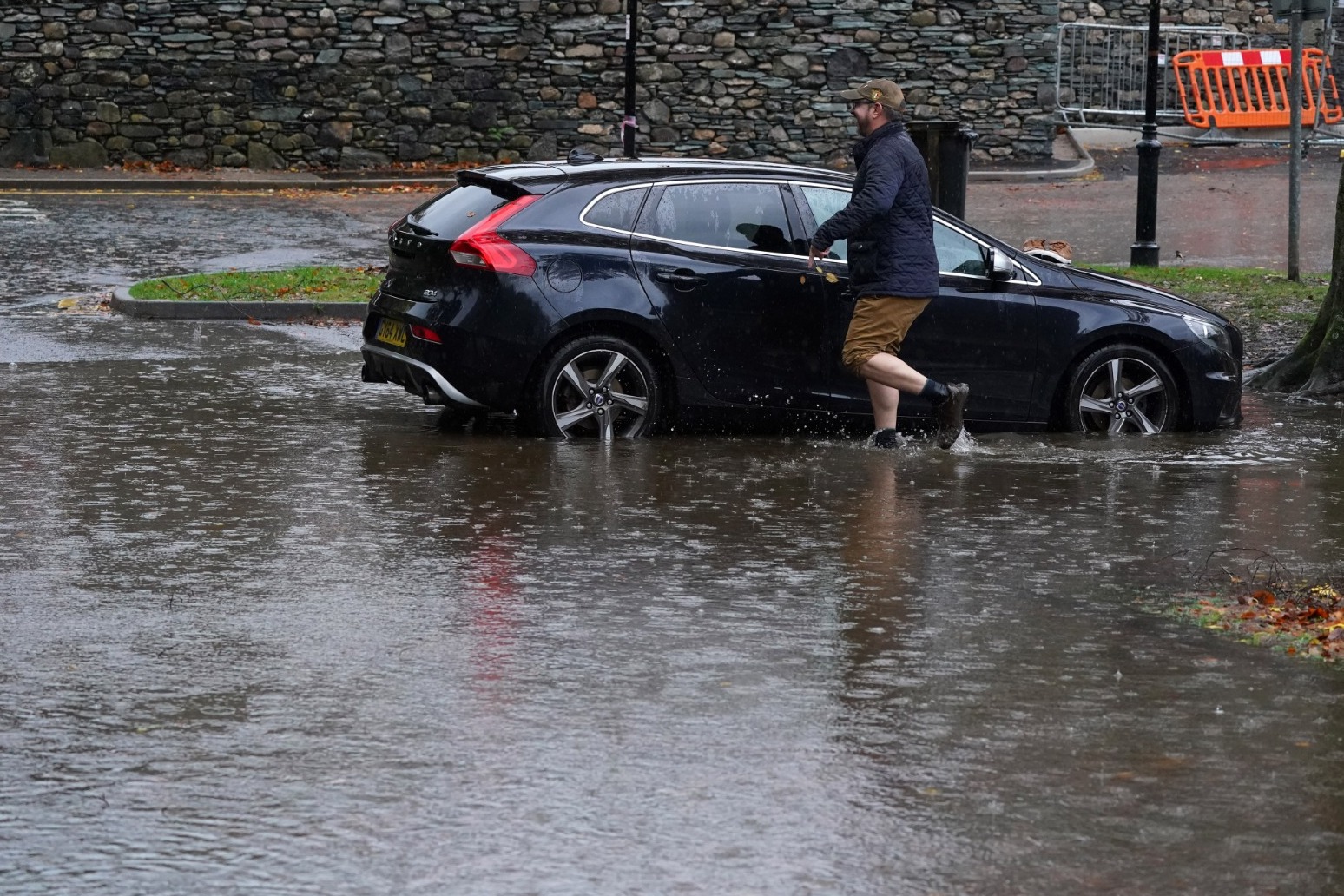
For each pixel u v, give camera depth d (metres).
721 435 13.82
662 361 13.53
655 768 6.30
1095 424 14.42
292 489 11.29
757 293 13.53
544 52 35.06
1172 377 14.38
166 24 33.91
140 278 22.84
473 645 7.80
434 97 34.91
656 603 8.60
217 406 14.64
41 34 33.56
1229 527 10.59
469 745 6.51
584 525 10.35
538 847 5.59
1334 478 12.30
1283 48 38.81
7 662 7.46
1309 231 28.06
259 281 21.78
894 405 13.32
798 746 6.55
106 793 6.01
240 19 34.09
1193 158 36.69
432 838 5.65
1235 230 28.09
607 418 13.41
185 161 34.25
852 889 5.30
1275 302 20.97
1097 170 35.56
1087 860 5.55
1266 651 7.90
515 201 13.26
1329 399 16.61
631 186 13.49
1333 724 6.89
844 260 13.77
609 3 35.06
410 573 9.11
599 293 13.16
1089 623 8.34
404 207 30.94
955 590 8.97
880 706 7.03
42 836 5.64
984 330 13.87
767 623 8.25
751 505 11.02
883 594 8.85
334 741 6.54
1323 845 5.69
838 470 12.34
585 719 6.82
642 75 35.41
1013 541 10.12
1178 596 8.88
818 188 13.93
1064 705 7.09
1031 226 28.70
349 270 23.08
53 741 6.51
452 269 13.08
